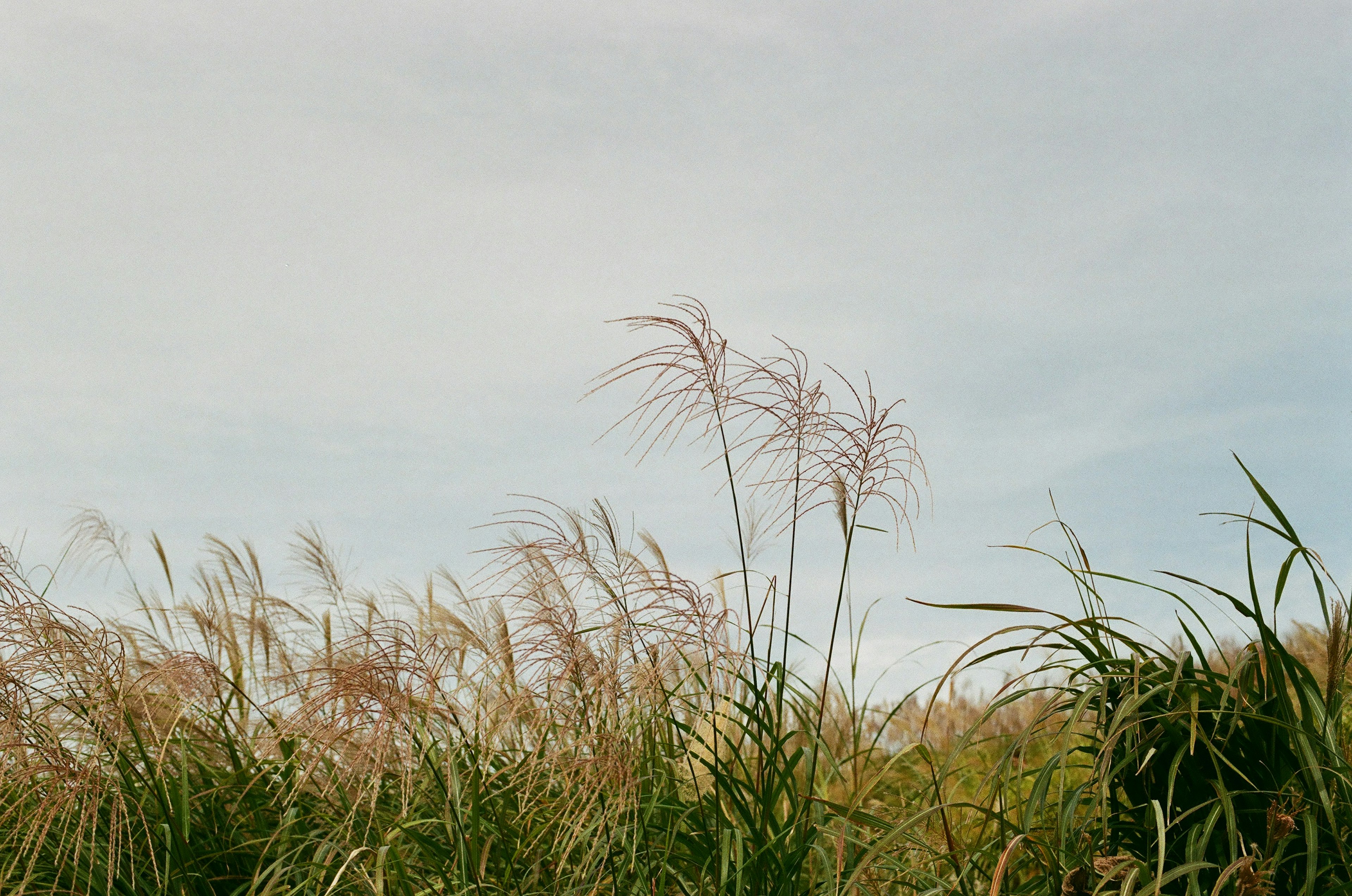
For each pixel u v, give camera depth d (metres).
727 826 2.96
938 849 3.31
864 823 3.03
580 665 2.63
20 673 2.54
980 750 4.46
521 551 2.97
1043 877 2.65
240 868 3.13
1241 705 2.49
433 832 3.13
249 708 3.76
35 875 2.77
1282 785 2.48
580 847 3.03
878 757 4.86
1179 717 2.57
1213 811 2.34
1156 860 2.59
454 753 2.93
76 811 2.63
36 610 2.66
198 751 3.58
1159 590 2.73
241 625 4.27
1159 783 2.67
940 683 2.77
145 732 3.17
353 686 2.45
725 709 3.38
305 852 3.14
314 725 2.49
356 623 3.78
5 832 2.89
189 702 3.25
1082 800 2.82
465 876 2.70
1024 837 2.39
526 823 3.01
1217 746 2.58
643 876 2.88
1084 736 2.76
